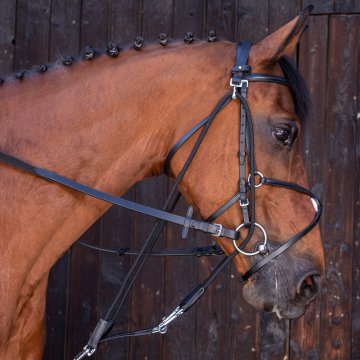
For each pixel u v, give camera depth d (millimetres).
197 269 5242
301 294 2656
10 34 5438
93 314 5316
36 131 2707
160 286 5270
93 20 5383
